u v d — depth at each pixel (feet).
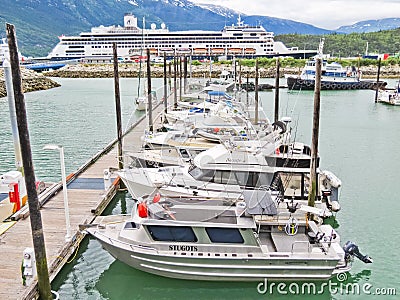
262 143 55.11
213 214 38.04
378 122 129.70
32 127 119.96
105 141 101.91
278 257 35.63
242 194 42.42
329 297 37.11
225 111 76.33
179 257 35.70
